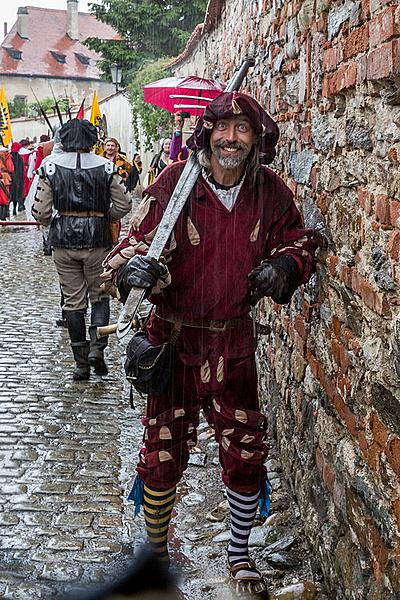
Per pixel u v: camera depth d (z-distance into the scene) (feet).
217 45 36.27
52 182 19.45
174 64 61.16
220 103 10.36
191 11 74.33
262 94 18.01
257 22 19.03
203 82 32.04
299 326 12.95
